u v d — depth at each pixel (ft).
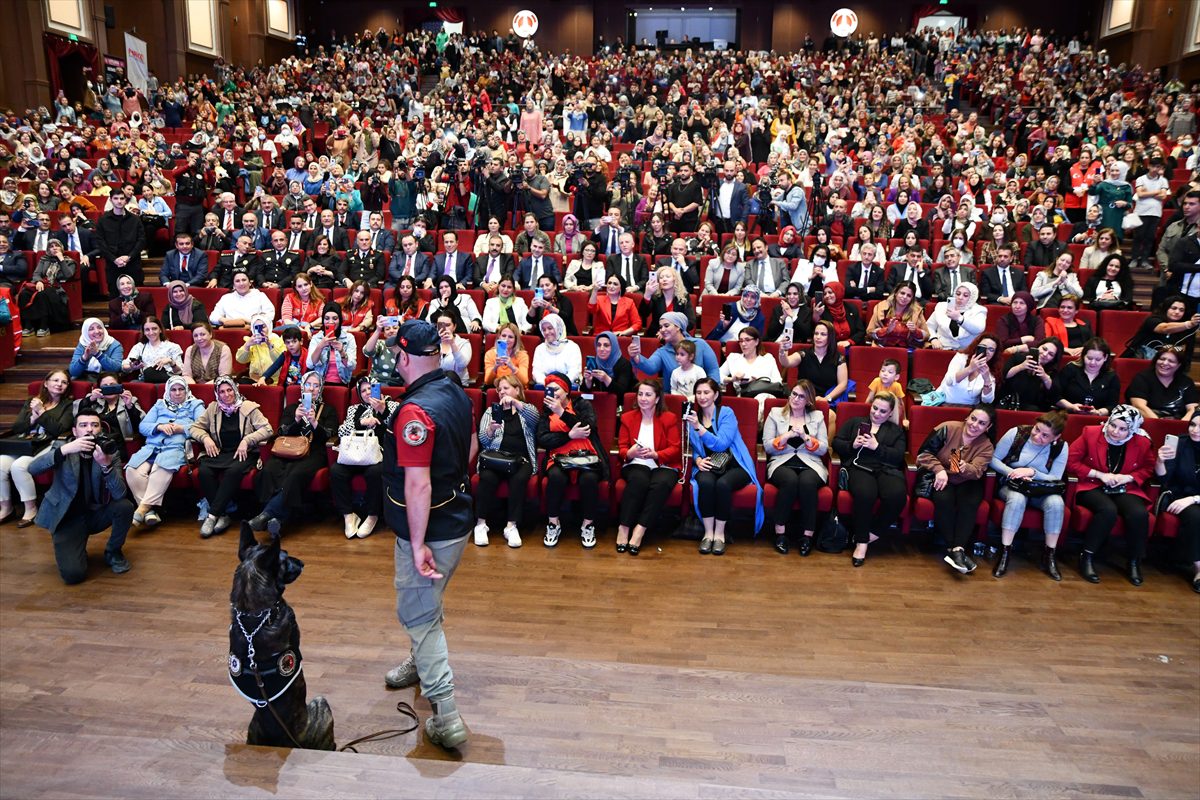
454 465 9.26
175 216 36.37
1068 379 20.12
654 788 7.50
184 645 13.24
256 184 42.88
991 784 9.71
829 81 68.28
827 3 92.38
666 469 18.29
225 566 16.94
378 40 83.41
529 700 11.27
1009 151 48.62
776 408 18.84
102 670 12.26
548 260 28.30
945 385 20.39
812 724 10.91
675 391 20.43
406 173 35.35
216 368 22.06
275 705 8.84
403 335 9.18
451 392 9.36
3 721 10.68
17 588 15.75
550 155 42.52
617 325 24.80
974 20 90.84
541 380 21.09
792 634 14.33
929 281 27.48
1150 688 12.60
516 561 17.31
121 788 7.20
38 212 31.45
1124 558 18.02
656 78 69.82
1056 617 15.24
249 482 19.01
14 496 19.79
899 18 92.02
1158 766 10.27
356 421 18.62
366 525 18.67
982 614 15.29
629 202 34.86
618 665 12.32
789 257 29.30
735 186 33.81
